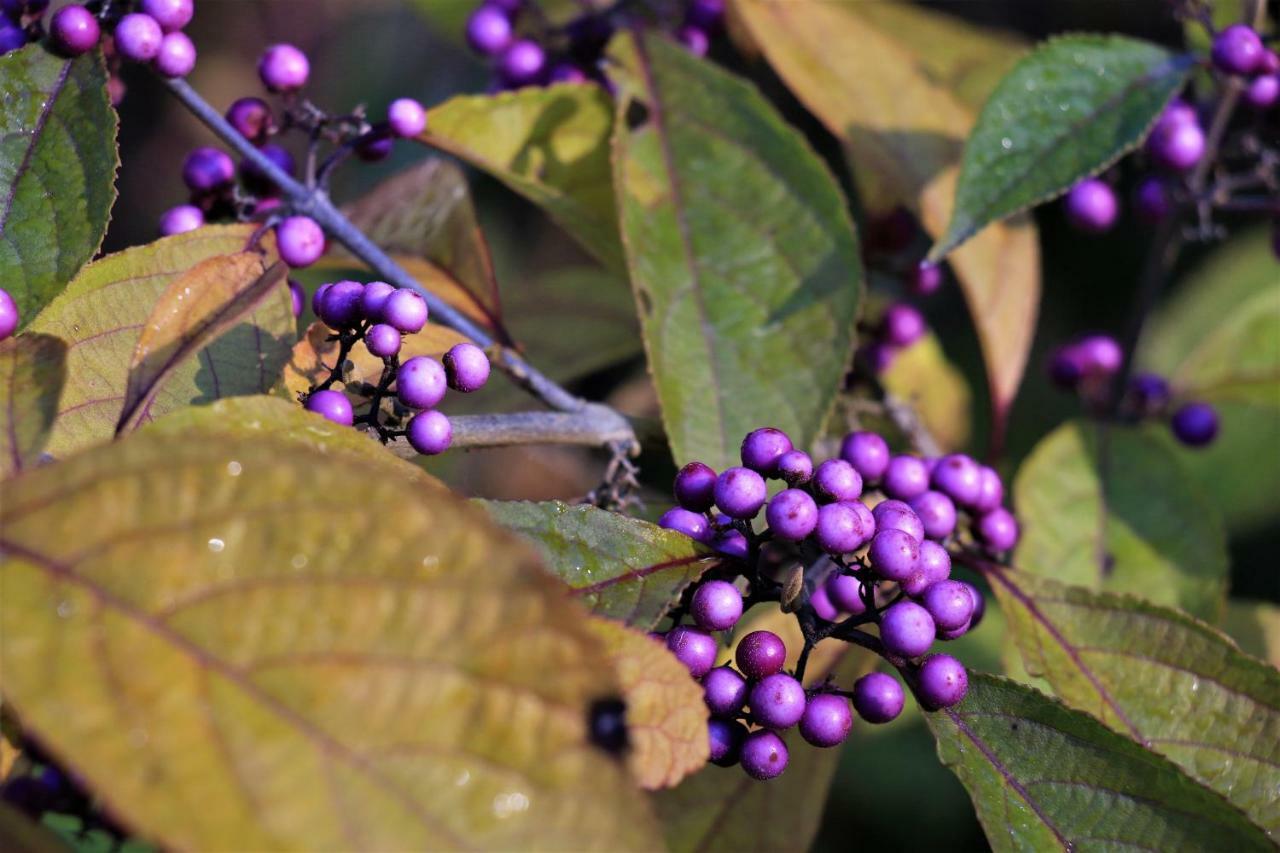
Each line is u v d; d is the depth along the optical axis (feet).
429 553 0.76
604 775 0.75
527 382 0.99
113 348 0.89
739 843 0.95
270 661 0.75
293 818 0.74
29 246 0.90
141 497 0.76
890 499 0.92
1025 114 1.00
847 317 1.00
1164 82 1.01
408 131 0.98
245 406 0.82
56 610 0.75
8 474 0.80
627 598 0.85
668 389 0.99
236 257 0.86
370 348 0.87
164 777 0.74
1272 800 0.91
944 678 0.85
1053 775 0.87
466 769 0.75
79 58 0.92
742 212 1.02
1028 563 1.08
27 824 0.77
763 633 0.85
